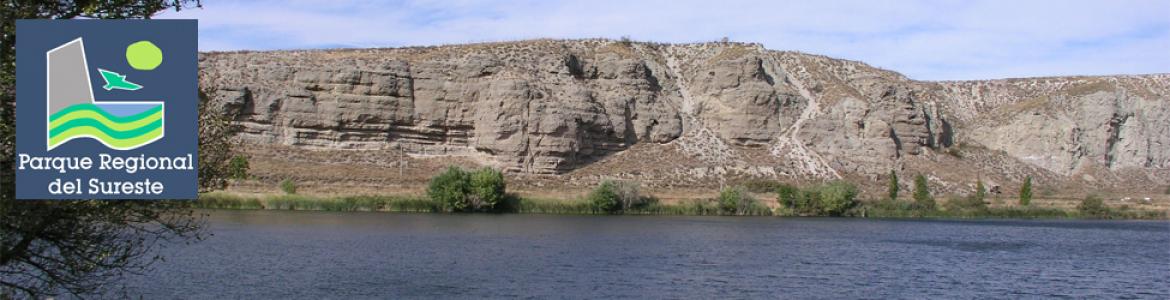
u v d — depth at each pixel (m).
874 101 139.00
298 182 102.06
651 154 123.69
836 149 129.50
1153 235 85.75
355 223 78.31
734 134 129.38
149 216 21.98
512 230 75.25
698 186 116.44
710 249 63.28
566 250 60.50
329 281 44.84
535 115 115.50
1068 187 143.25
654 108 129.12
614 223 86.56
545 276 48.22
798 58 150.75
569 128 116.38
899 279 50.12
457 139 119.31
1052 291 47.31
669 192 113.06
